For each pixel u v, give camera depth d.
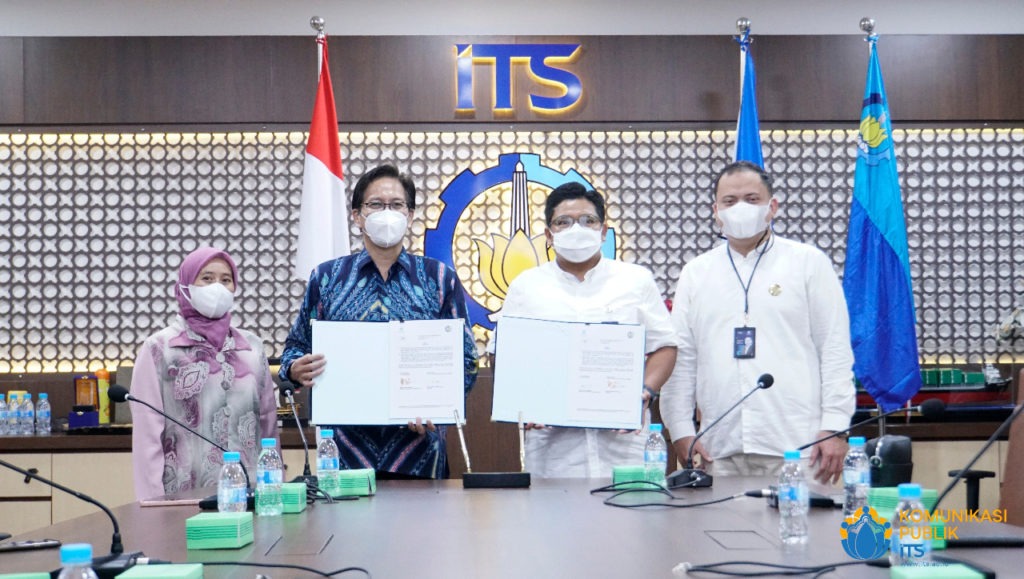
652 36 4.95
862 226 4.48
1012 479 2.63
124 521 2.15
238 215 4.90
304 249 4.41
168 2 4.92
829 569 1.49
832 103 4.95
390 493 2.54
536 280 3.24
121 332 4.88
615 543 1.75
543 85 4.93
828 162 4.96
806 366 3.21
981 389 4.50
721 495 2.42
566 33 4.99
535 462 3.12
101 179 4.90
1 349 4.86
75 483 4.31
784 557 1.61
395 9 4.97
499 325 2.92
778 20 5.01
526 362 2.89
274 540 1.85
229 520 1.77
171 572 1.44
